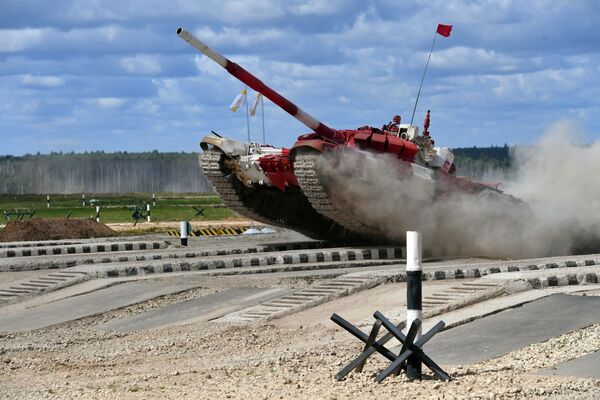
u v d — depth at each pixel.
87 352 25.97
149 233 66.38
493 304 26.92
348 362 22.14
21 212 87.19
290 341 25.88
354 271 35.97
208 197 141.62
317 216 49.34
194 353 25.16
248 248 45.53
